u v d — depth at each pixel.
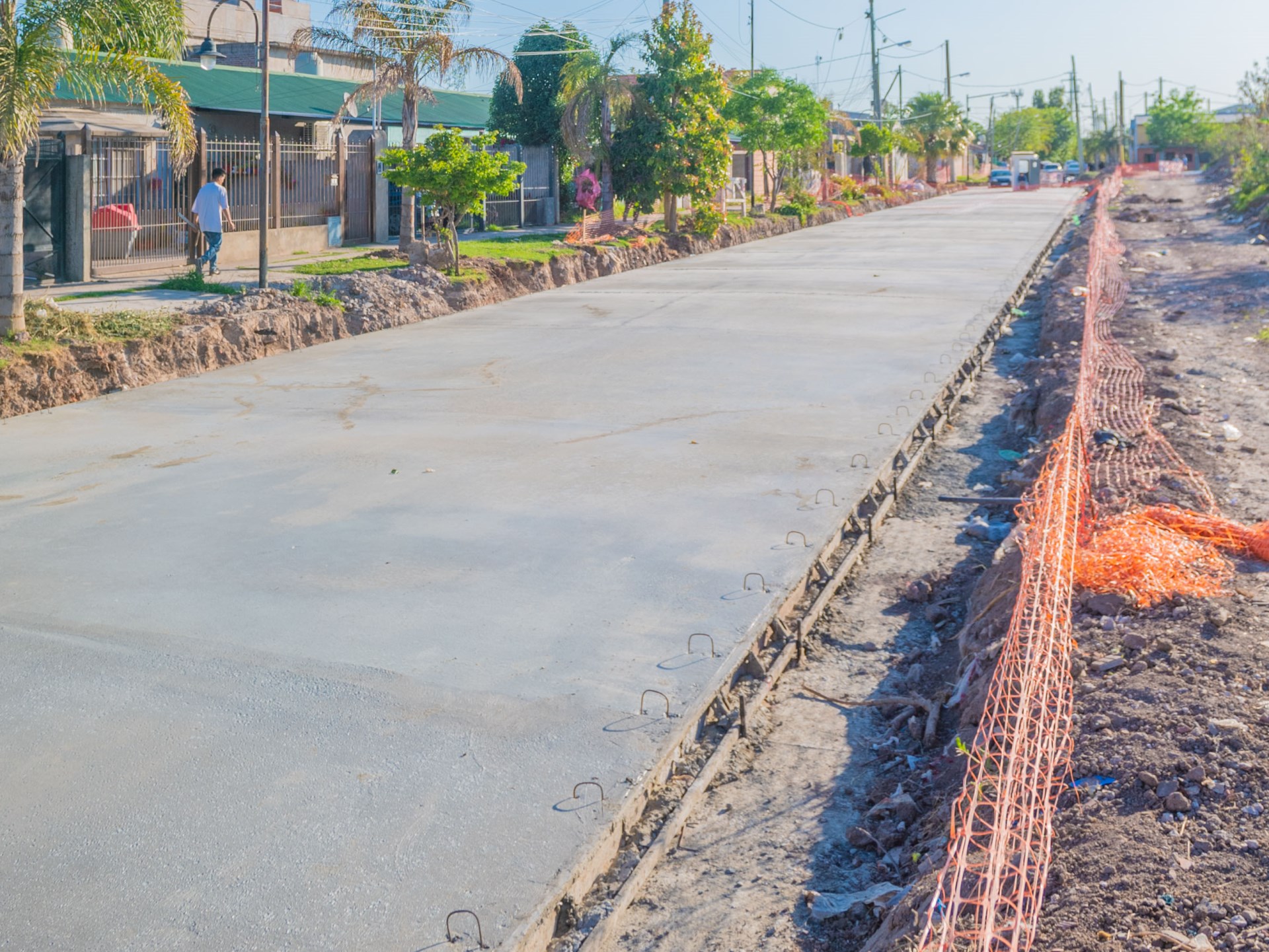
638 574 7.59
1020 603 5.94
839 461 10.38
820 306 20.64
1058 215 46.53
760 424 11.86
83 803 4.94
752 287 23.66
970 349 16.09
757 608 6.98
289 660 6.32
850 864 4.78
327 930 4.10
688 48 32.94
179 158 15.27
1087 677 5.57
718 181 33.56
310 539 8.39
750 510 8.96
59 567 7.85
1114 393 12.19
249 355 16.19
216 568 7.79
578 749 5.34
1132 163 116.44
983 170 116.12
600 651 6.41
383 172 22.44
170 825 4.77
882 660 6.87
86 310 15.68
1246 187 40.94
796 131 42.28
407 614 6.95
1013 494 9.96
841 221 46.16
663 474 10.01
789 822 5.11
